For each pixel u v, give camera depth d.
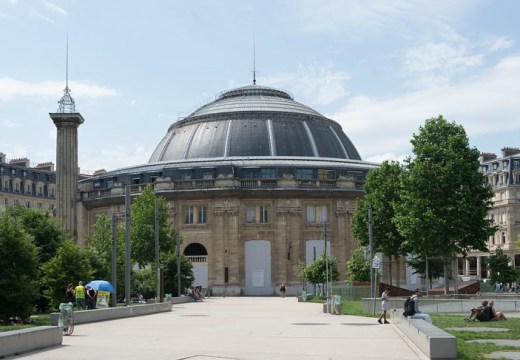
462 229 56.16
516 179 115.50
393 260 96.88
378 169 75.62
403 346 24.12
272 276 95.06
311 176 98.25
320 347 23.98
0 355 21.16
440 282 99.88
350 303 58.12
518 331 28.48
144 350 23.20
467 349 21.89
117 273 67.06
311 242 96.06
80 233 102.69
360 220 74.81
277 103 114.56
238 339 27.27
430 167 57.44
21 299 35.66
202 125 111.56
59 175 99.62
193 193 95.12
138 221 78.94
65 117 99.38
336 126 119.19
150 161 116.69
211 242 94.94
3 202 122.06
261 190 94.81
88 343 25.81
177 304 66.62
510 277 86.88
